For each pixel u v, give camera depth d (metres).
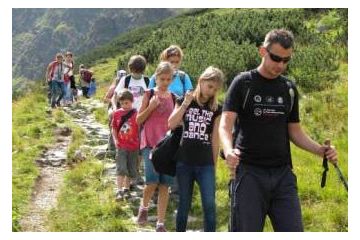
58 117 17.95
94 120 18.27
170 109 8.60
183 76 9.30
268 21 27.80
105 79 40.38
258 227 5.64
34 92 24.62
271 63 5.70
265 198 5.72
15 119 17.44
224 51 23.11
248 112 5.75
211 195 7.29
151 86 9.06
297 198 5.76
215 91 7.32
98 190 10.77
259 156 5.73
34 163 12.50
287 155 5.86
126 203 9.98
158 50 30.86
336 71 19.22
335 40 23.05
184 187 7.38
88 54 64.62
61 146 14.34
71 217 9.41
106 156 12.78
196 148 7.33
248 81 5.78
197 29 32.00
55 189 11.08
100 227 9.03
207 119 7.36
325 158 6.06
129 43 57.44
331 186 10.29
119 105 10.66
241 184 5.70
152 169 8.59
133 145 10.12
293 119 5.95
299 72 18.84
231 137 5.72
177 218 7.45
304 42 23.98
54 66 20.64
